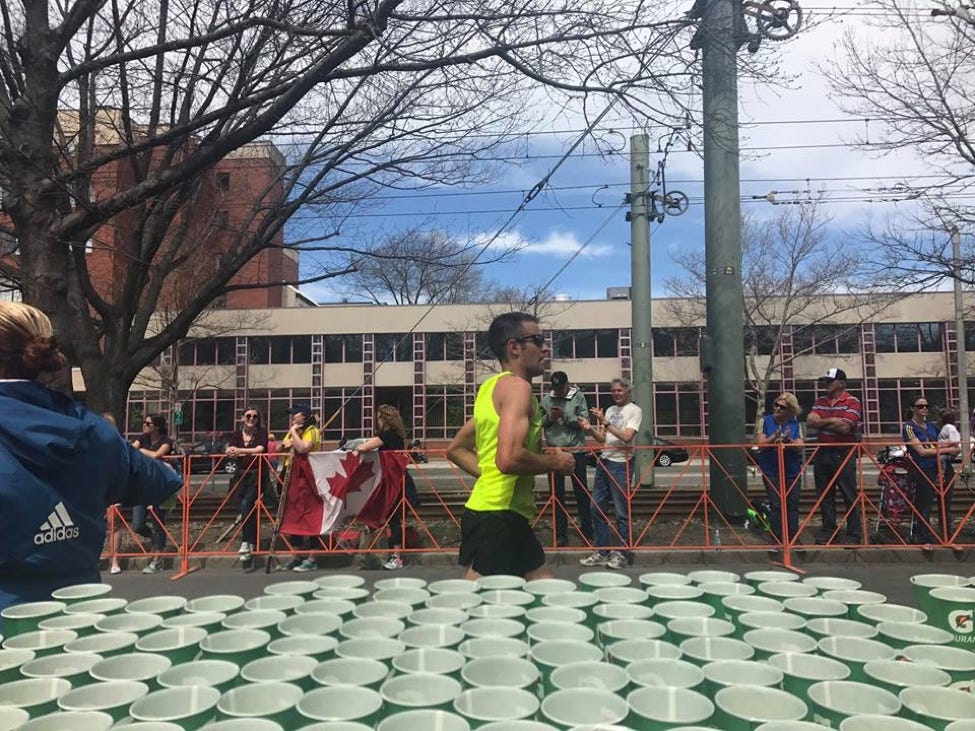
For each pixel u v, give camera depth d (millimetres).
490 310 32938
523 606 1917
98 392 7848
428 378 33531
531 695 1239
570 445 7395
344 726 1114
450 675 1358
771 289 27172
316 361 34031
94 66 5988
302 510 7430
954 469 7469
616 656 1469
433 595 2070
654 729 1132
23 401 1983
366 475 7520
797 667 1406
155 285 8664
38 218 6098
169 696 1273
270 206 8141
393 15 5477
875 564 7117
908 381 31969
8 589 1921
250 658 1482
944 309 31516
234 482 7676
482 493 2842
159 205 7805
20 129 5996
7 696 1305
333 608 1822
